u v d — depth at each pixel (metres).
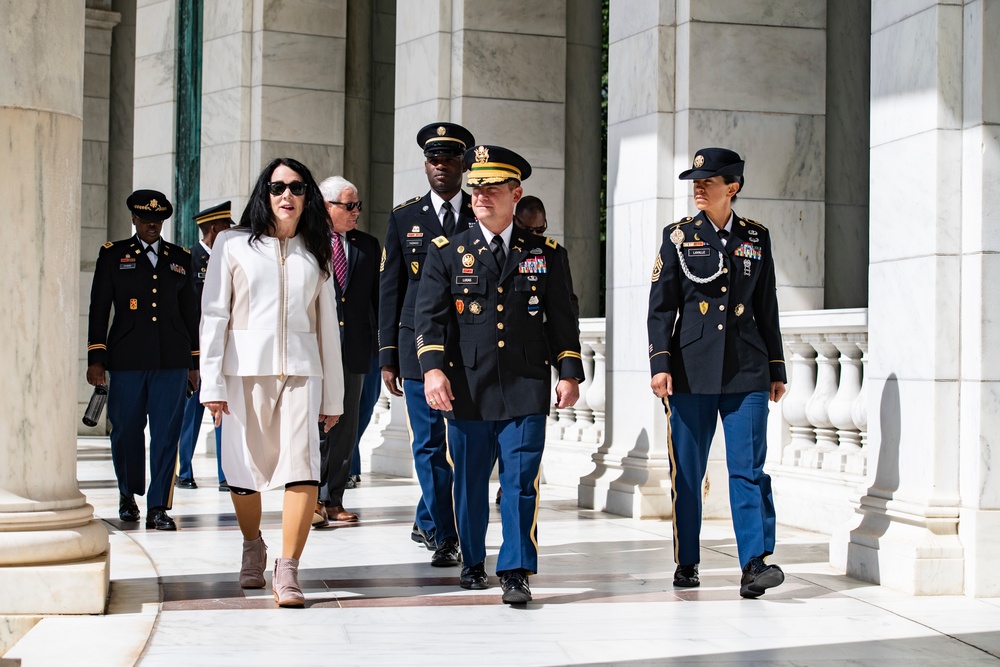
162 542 10.68
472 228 8.44
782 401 12.33
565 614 7.96
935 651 7.16
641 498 12.33
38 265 7.82
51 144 7.88
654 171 12.54
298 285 8.18
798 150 12.73
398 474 16.33
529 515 8.24
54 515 7.76
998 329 8.75
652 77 12.61
